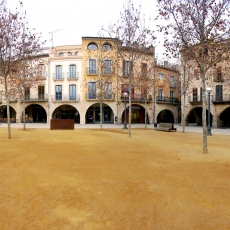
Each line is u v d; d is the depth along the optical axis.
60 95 32.94
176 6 8.20
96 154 7.24
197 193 3.92
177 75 40.34
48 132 14.44
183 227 2.82
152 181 4.55
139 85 23.23
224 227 2.83
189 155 7.32
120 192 3.93
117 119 31.86
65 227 2.79
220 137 13.93
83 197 3.70
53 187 4.15
